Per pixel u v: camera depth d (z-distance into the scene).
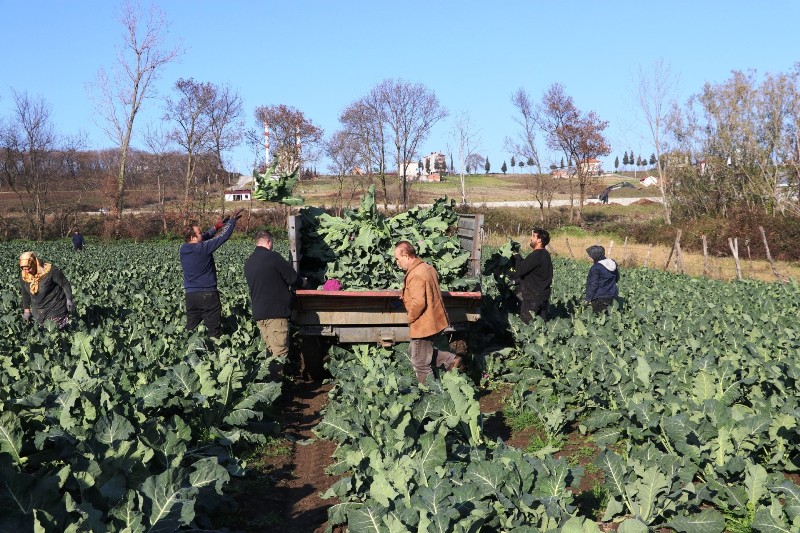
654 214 65.75
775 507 4.74
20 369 7.46
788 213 45.41
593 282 12.05
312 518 5.50
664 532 5.05
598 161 89.12
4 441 4.97
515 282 11.81
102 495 4.47
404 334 9.45
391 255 10.20
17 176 61.31
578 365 8.44
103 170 75.81
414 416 6.34
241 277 18.58
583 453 6.81
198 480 5.04
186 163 79.69
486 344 11.13
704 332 10.24
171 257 31.30
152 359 7.77
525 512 4.68
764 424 5.81
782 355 8.17
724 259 37.50
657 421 6.25
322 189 97.19
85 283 16.45
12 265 27.25
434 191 107.25
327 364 9.13
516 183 126.56
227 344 9.38
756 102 48.03
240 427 7.28
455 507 4.61
